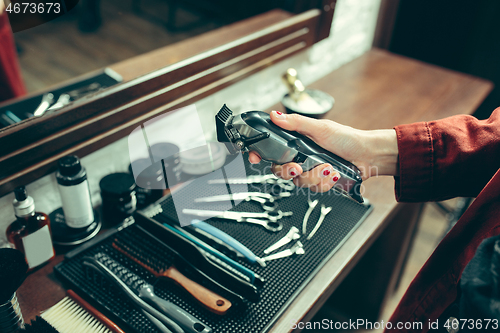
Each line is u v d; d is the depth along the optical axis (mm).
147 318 557
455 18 1740
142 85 766
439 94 1286
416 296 609
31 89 742
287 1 1159
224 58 924
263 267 661
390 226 1199
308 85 1280
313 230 742
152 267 629
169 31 955
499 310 477
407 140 618
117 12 844
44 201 718
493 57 1782
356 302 1472
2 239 671
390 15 1579
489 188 519
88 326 543
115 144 792
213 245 677
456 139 596
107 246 672
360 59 1490
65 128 669
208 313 582
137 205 753
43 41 745
